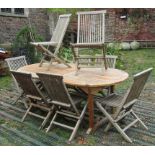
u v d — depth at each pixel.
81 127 4.37
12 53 8.74
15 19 10.06
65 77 4.31
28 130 4.34
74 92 4.70
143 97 5.87
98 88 4.04
